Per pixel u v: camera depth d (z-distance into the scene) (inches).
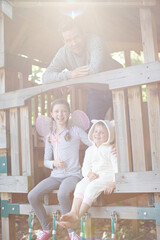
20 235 198.8
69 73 146.8
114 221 128.7
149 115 126.6
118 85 133.1
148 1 128.7
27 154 162.6
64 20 151.3
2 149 170.1
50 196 154.0
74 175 147.2
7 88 172.6
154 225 207.5
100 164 138.1
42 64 259.4
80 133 153.4
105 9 194.7
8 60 175.9
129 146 132.0
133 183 126.6
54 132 158.2
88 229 165.3
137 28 218.1
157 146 124.4
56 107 154.2
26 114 163.8
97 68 144.8
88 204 127.3
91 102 182.2
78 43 151.7
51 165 151.5
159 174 121.8
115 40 247.4
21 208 158.2
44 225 146.5
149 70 125.9
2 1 165.2
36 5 150.9
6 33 174.1
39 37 234.7
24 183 157.9
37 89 157.5
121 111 133.6
